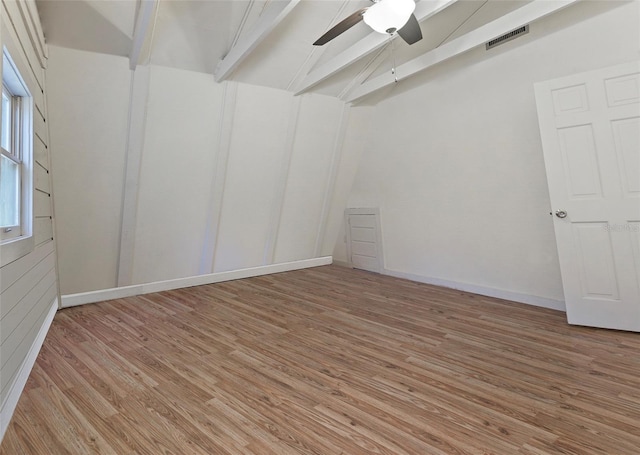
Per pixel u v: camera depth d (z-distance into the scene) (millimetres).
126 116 3367
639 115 2535
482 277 3805
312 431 1628
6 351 1664
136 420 1719
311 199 5160
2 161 2004
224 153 4062
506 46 3424
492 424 1648
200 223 4301
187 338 2771
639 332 2600
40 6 2576
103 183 3473
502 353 2387
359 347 2559
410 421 1688
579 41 2938
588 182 2746
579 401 1809
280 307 3578
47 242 2963
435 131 4145
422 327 2922
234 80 3754
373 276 4914
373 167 5047
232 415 1756
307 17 3291
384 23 2402
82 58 2984
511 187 3477
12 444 1549
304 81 4113
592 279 2760
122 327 3025
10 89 2211
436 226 4242
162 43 3162
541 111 2916
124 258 3844
